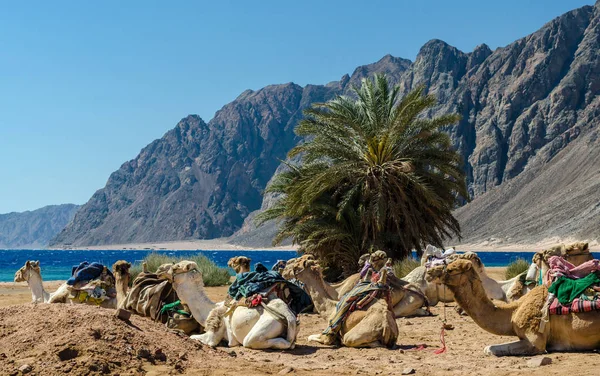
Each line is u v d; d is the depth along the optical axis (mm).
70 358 8023
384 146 27922
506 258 116812
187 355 8891
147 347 8570
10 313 9211
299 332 12922
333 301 13023
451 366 8938
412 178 26750
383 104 30078
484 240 199250
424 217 28938
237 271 12570
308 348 10555
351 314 10891
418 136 28438
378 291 11000
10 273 68188
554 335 9352
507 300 15680
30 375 7465
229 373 8242
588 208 181125
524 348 9430
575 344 9203
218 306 11000
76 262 119625
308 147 28766
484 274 15906
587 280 9219
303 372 8508
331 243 28828
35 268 14992
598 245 151625
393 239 28297
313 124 29531
